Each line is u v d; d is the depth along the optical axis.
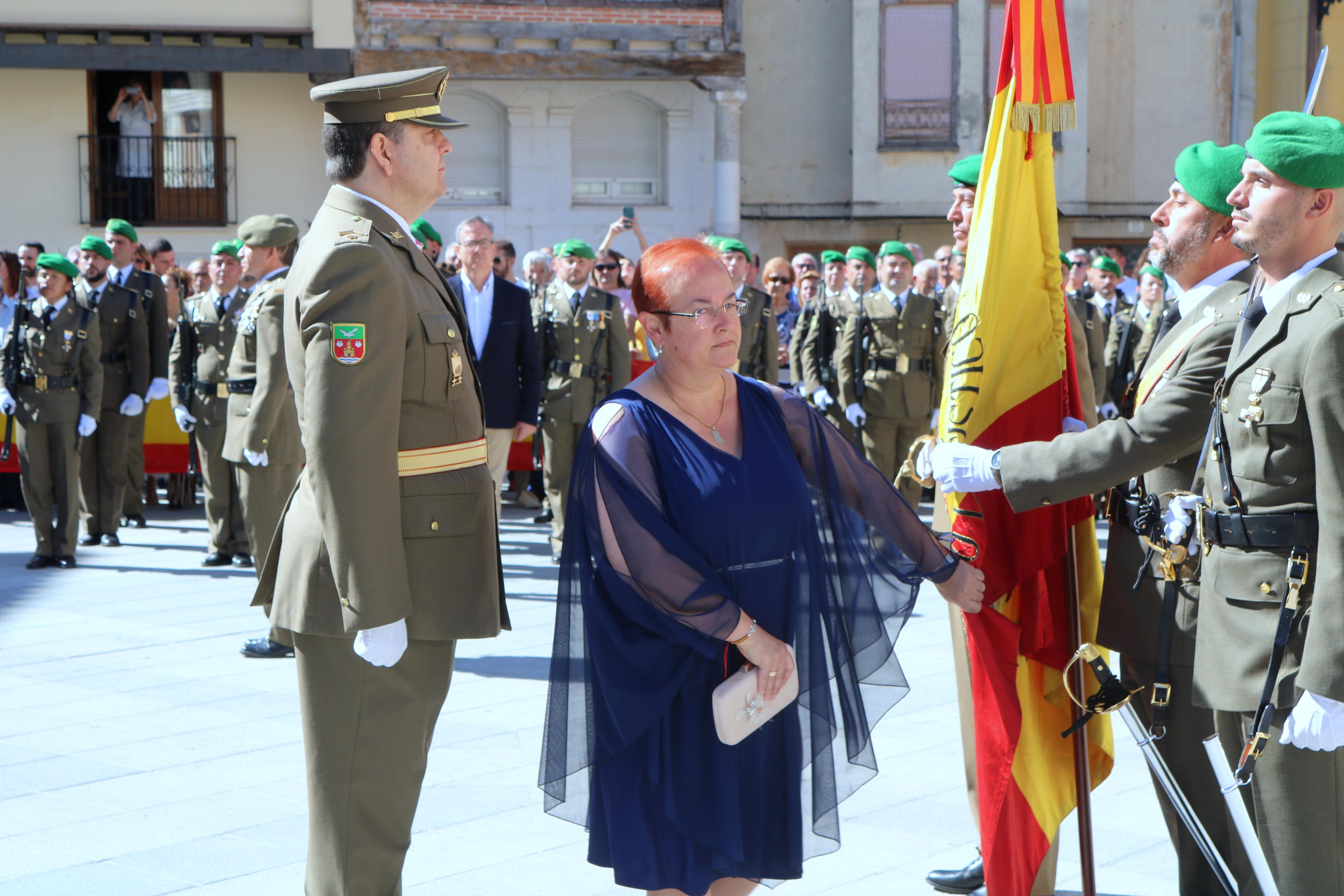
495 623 3.24
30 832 4.13
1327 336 2.71
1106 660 3.26
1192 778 3.39
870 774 3.07
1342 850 2.88
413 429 3.12
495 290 7.93
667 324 2.88
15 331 8.55
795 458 3.04
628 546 2.82
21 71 18.69
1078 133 21.86
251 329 7.07
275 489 7.12
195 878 3.78
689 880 2.89
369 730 3.16
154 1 18.53
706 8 20.25
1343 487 2.67
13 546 9.59
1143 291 11.09
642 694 2.86
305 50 18.73
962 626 3.72
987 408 3.48
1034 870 3.49
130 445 10.22
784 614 2.97
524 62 19.72
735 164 20.75
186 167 19.30
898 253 9.64
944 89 21.58
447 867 3.88
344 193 3.19
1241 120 22.62
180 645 6.61
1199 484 3.18
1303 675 2.69
